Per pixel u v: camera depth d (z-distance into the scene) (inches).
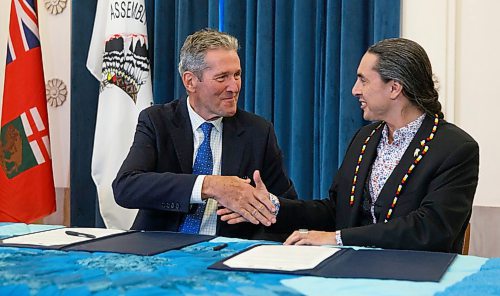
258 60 127.8
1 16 148.7
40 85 136.5
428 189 71.3
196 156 87.5
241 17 131.6
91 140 142.1
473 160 71.5
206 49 86.0
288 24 127.3
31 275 47.8
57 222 148.3
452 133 73.0
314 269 49.0
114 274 47.9
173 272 48.6
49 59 146.9
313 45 126.1
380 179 76.2
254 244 63.2
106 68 132.1
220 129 89.3
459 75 117.2
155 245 61.3
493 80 114.9
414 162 72.7
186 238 66.3
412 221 68.1
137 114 131.0
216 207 85.1
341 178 81.1
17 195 134.7
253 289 43.0
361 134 83.0
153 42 138.2
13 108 135.3
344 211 78.9
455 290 42.6
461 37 116.8
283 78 127.3
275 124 127.6
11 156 135.5
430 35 118.2
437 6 117.6
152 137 87.0
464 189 69.8
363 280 45.7
